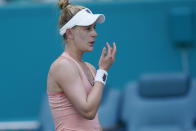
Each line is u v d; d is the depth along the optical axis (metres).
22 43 28.05
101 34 27.38
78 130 11.80
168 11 27.20
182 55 27.28
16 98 28.28
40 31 27.89
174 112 25.25
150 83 25.72
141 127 25.06
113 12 27.42
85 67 12.27
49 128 25.19
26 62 28.08
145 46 27.52
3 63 28.20
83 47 11.87
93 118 11.42
